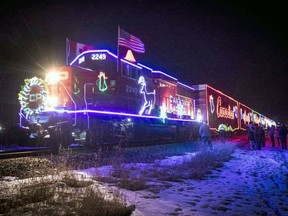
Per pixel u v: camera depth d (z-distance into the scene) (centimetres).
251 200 706
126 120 2023
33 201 578
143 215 536
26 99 1669
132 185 772
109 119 1867
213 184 880
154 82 2505
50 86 1723
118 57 1938
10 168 934
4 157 1181
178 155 1559
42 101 1633
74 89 1686
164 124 2623
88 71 1777
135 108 2128
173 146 1962
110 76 1894
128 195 681
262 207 646
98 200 564
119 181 820
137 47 2188
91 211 512
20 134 1688
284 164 1365
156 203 625
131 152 1470
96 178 831
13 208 531
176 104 2891
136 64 2172
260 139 2177
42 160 1098
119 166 1005
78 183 737
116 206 545
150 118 2359
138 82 2191
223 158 1493
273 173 1111
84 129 1681
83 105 1692
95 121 1738
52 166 991
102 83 1831
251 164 1369
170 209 587
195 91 3550
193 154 1623
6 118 2153
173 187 808
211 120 3556
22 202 563
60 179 785
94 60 1877
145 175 951
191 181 912
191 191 769
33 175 845
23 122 1723
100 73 1828
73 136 1655
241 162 1445
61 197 605
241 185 879
